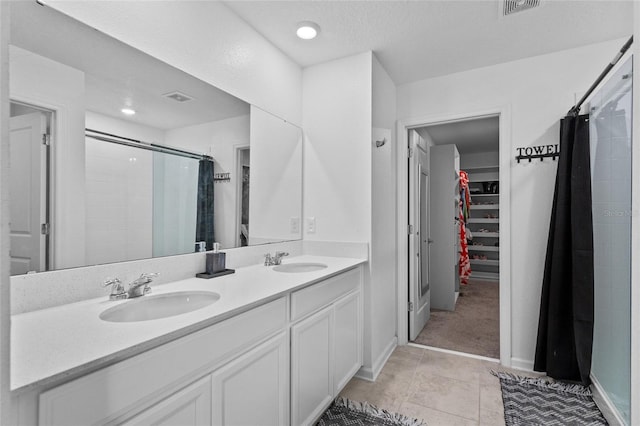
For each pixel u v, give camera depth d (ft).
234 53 6.25
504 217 8.06
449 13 6.23
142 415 2.65
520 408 6.14
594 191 6.41
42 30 3.58
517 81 8.06
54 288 3.62
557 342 7.09
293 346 4.71
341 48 7.47
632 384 2.68
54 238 3.66
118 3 4.33
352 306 6.75
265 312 4.14
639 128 2.53
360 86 7.64
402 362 8.18
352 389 6.88
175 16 5.10
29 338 2.66
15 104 3.37
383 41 7.19
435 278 13.20
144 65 4.67
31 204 3.47
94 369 2.35
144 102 4.68
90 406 2.31
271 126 7.25
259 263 6.83
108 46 4.22
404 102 9.43
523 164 7.92
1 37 1.38
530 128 7.89
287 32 6.86
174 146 5.15
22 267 3.38
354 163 7.67
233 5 6.03
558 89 7.64
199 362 3.17
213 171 5.86
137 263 4.53
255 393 3.95
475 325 11.07
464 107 8.64
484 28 6.72
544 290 7.36
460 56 7.88
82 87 3.95
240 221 6.47
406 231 9.47
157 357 2.77
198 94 5.51
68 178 3.81
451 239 12.98
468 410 6.10
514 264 7.97
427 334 10.20
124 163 4.44
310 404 5.14
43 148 3.59
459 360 8.29
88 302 3.79
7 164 1.39
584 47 7.41
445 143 17.52
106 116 4.21
